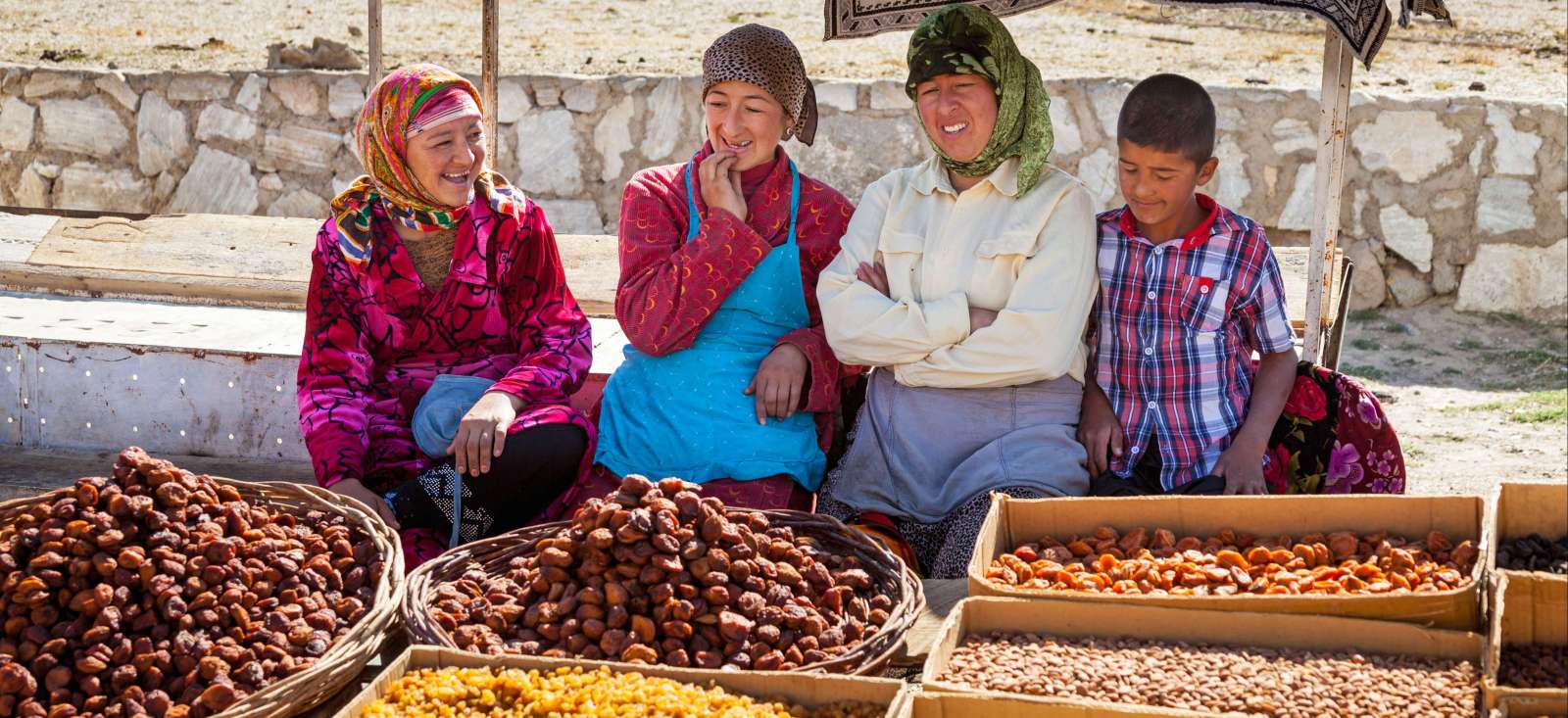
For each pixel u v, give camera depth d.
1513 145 7.57
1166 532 2.67
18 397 4.11
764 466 3.30
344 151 7.84
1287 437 3.33
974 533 3.08
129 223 4.89
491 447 3.17
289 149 7.87
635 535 2.41
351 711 2.12
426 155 3.23
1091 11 9.83
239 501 2.61
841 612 2.54
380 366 3.48
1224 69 8.43
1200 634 2.32
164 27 8.81
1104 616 2.35
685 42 8.76
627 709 2.07
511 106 7.84
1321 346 4.00
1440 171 7.65
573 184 7.86
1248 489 3.09
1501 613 2.19
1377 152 7.67
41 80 7.95
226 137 7.91
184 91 7.88
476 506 3.21
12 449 4.10
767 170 3.48
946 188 3.28
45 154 8.03
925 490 3.28
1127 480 3.20
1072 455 3.19
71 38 8.55
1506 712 2.00
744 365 3.42
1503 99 7.57
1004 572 2.54
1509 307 7.74
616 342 4.31
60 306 4.56
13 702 2.16
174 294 4.76
